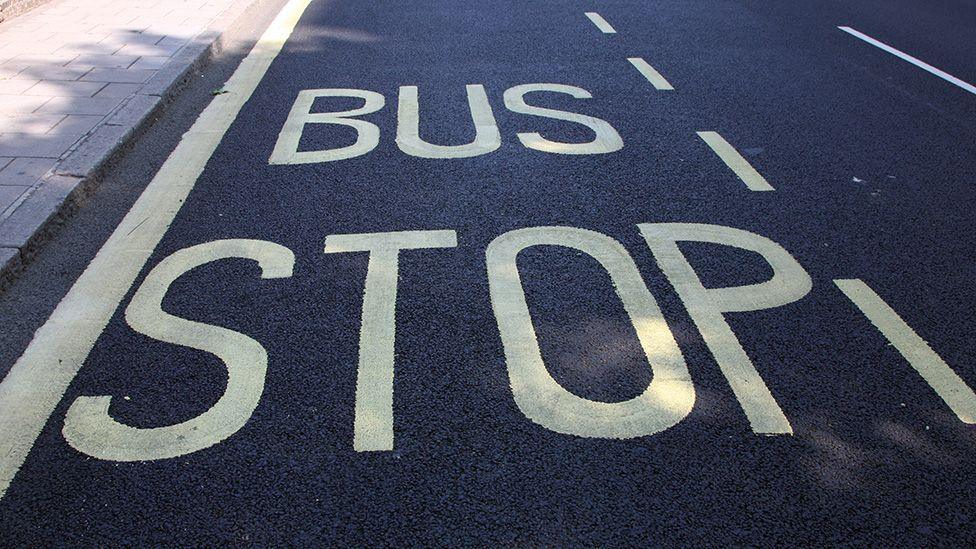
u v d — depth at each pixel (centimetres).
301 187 504
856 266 422
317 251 431
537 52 794
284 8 963
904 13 981
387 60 767
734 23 910
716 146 574
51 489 284
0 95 617
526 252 430
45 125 562
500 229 454
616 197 494
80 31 793
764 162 549
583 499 280
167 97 640
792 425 313
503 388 331
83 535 266
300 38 838
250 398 325
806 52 806
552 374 339
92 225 459
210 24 827
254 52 788
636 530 269
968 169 543
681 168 537
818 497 282
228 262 420
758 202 491
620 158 551
